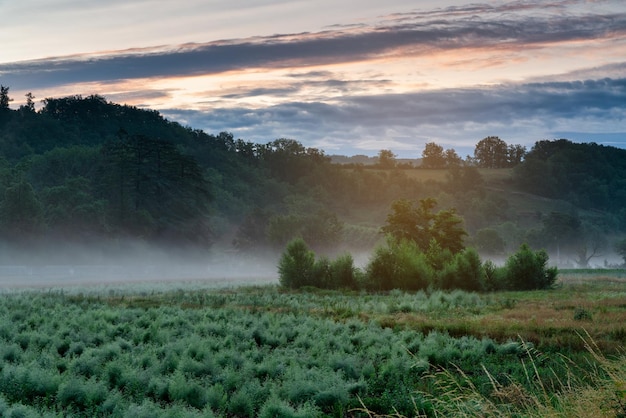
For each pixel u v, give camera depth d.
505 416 10.18
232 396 15.80
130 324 26.95
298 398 15.62
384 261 53.09
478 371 18.50
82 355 18.94
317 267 53.78
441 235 75.06
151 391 16.27
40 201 112.44
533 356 20.86
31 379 15.99
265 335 23.95
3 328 23.83
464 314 32.81
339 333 25.62
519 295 47.28
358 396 15.43
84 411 14.23
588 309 34.44
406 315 31.81
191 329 25.64
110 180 119.75
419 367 18.36
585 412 9.34
